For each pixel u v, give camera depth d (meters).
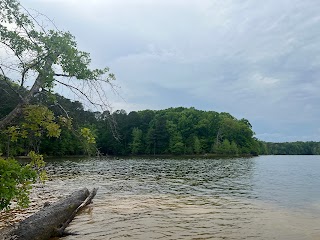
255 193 18.44
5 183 5.57
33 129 6.80
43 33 6.45
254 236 9.42
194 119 109.19
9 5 6.21
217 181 25.22
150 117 110.25
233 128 104.50
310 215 12.34
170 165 49.16
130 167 43.12
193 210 13.28
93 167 41.53
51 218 10.01
